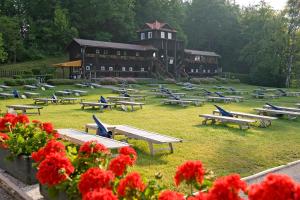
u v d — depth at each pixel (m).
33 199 5.35
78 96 26.22
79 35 63.03
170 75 50.00
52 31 58.81
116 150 7.96
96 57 44.41
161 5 69.75
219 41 69.06
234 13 68.56
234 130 12.38
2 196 5.68
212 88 38.78
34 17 64.06
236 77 55.31
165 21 67.50
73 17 62.88
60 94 26.92
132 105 18.30
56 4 61.69
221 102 23.95
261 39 53.84
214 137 10.95
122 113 17.03
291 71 51.94
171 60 53.22
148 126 13.12
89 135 8.62
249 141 10.45
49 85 33.34
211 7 69.38
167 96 26.47
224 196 3.07
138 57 49.00
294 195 2.69
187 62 55.19
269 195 2.71
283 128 13.25
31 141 6.20
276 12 57.22
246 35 61.72
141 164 7.57
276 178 2.78
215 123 13.98
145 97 25.94
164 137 8.70
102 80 38.50
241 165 7.75
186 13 73.75
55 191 4.39
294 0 50.78
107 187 3.70
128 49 47.28
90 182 3.67
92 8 62.41
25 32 60.81
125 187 3.57
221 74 57.31
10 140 6.34
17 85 33.56
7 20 52.72
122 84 37.53
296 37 50.84
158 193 3.59
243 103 23.69
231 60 68.19
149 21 68.50
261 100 26.78
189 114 17.02
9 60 54.94
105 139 8.05
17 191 5.67
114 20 62.34
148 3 68.88
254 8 65.00
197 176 3.77
